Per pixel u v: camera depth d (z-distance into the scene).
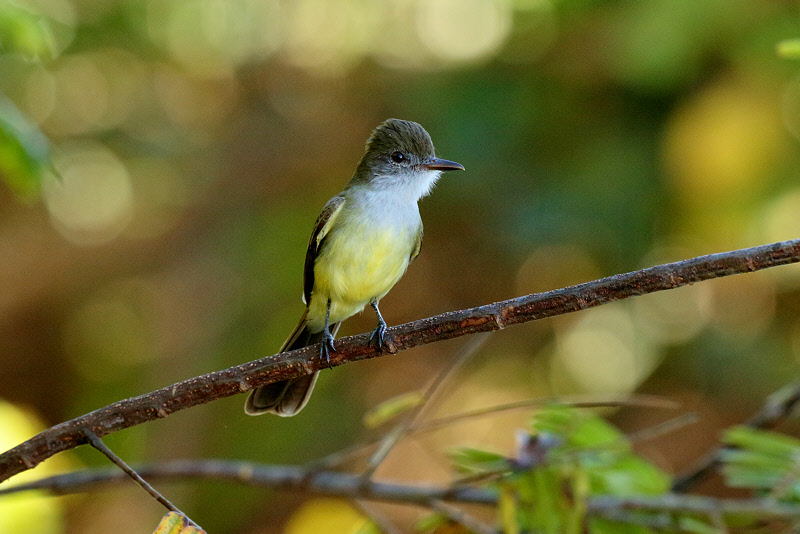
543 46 11.62
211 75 14.75
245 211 13.92
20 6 6.36
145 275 14.24
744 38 9.98
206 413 13.18
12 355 14.23
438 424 5.99
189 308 13.62
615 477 6.63
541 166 11.28
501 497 5.90
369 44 13.74
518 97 11.41
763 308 12.48
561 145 11.36
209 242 13.90
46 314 14.19
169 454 12.81
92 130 14.38
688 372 12.33
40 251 13.92
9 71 13.78
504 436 13.30
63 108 14.30
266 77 14.46
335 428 13.44
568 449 6.09
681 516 6.46
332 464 6.61
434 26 13.24
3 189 13.82
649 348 12.77
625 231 10.89
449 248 13.03
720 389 12.04
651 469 6.73
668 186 10.82
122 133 14.37
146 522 12.58
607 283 4.59
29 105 14.09
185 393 4.76
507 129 11.35
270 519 13.23
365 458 13.20
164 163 14.28
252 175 13.96
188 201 14.09
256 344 13.56
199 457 12.96
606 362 13.20
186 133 14.49
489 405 13.55
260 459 13.16
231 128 14.34
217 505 13.12
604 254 11.29
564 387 13.38
